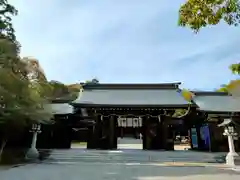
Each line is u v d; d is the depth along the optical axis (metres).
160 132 18.39
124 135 19.03
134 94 21.08
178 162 14.30
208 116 18.92
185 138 30.56
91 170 10.91
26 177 8.96
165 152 16.11
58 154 15.89
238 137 17.59
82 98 20.11
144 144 18.53
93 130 18.80
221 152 17.14
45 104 17.28
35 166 12.30
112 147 18.16
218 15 5.42
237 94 22.38
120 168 11.67
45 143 18.72
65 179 8.58
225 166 12.81
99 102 19.03
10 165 12.70
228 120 15.03
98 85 22.73
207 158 15.27
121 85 22.64
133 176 9.34
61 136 19.22
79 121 19.48
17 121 13.94
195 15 5.70
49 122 17.56
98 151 16.36
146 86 22.41
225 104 20.77
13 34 16.92
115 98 20.12
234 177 9.27
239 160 13.41
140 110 18.80
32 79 17.78
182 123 19.06
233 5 5.12
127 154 15.74
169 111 18.67
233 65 6.20
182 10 5.90
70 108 20.52
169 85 22.11
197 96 22.67
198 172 10.59
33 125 15.72
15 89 12.71
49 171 10.52
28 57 16.73
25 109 13.89
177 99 19.42
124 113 18.89
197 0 5.60
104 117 18.97
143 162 14.16
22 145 17.36
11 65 13.70
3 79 11.86
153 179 8.74
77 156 15.48
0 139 15.06
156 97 20.14
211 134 18.47
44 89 19.22
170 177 9.20
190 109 18.53
